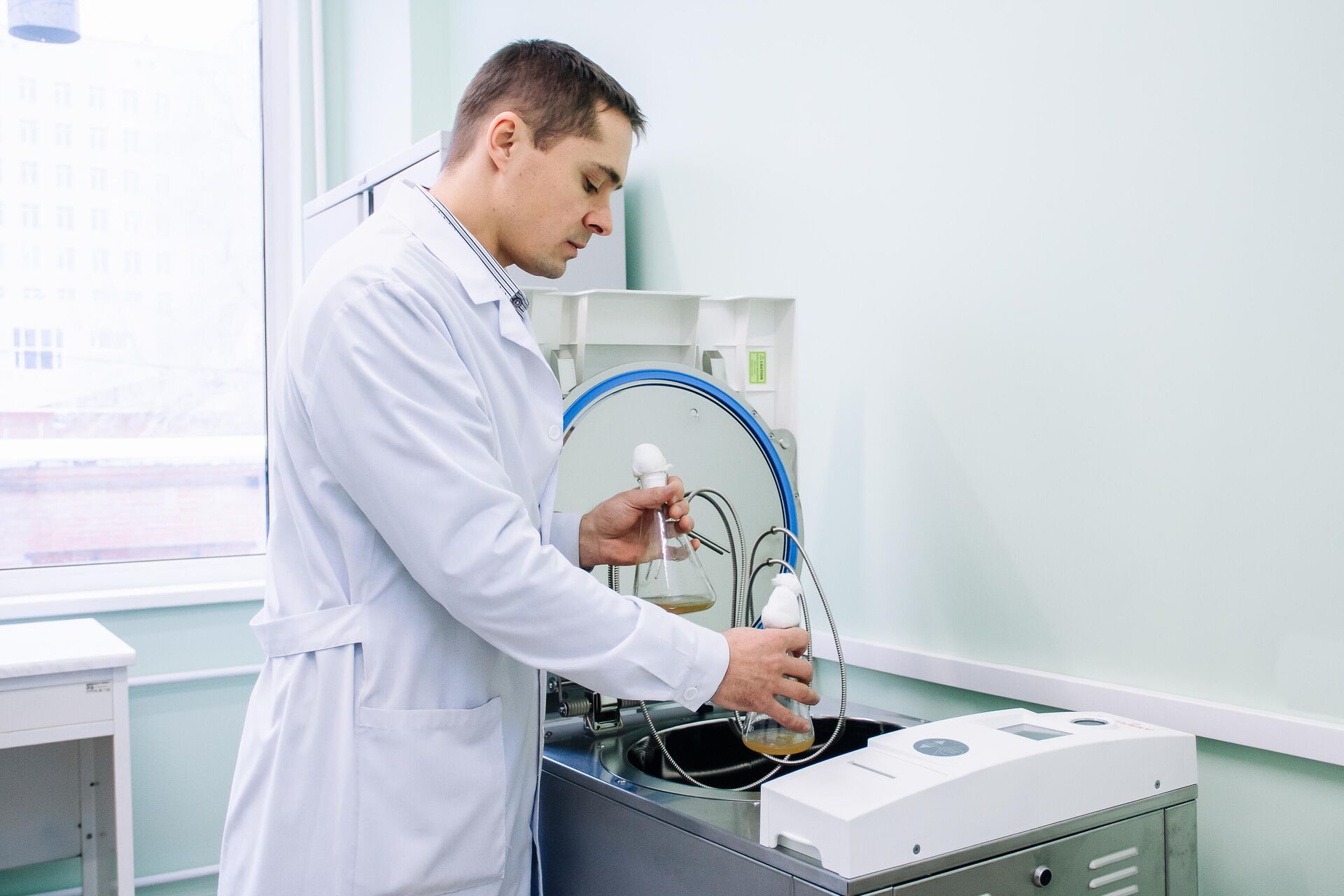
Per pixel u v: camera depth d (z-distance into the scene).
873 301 1.67
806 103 1.79
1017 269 1.45
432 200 1.16
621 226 2.18
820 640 1.78
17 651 1.87
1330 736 1.11
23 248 2.60
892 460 1.65
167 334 2.77
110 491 2.68
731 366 1.57
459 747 1.09
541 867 1.25
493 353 1.14
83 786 2.25
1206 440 1.24
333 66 3.01
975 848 0.96
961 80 1.52
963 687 1.51
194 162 2.81
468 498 0.99
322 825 1.06
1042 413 1.42
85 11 2.67
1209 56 1.22
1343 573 1.12
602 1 2.29
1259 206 1.18
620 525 1.26
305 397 1.04
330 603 1.09
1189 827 1.14
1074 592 1.38
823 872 0.89
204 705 2.48
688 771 1.42
